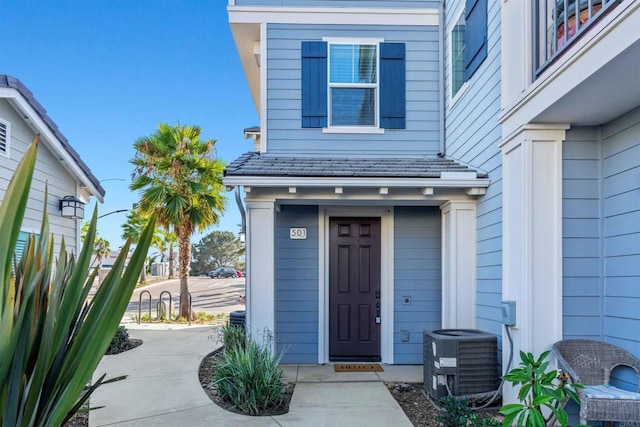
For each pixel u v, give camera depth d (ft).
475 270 17.21
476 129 17.30
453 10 20.11
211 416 12.94
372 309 20.44
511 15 14.15
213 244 170.91
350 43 21.33
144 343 22.40
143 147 33.14
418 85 21.42
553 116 12.16
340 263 20.51
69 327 5.86
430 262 20.20
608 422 11.18
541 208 12.82
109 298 5.51
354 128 21.09
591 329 12.54
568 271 12.71
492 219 15.65
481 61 16.67
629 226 11.57
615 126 12.22
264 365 14.28
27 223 22.80
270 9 21.06
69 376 5.47
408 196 17.40
